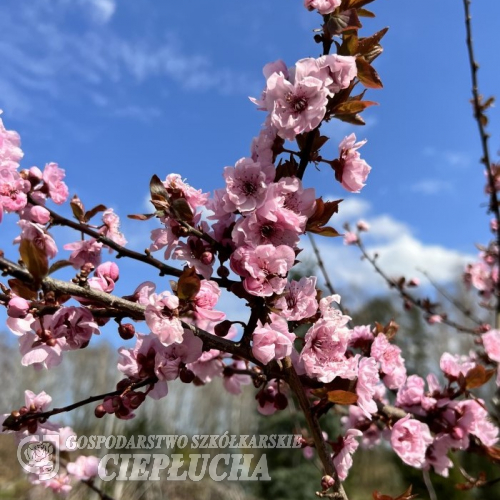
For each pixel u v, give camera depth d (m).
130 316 0.27
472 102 0.64
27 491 1.01
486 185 0.75
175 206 0.29
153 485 1.07
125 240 0.34
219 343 0.28
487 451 0.39
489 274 0.91
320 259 0.57
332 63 0.28
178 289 0.26
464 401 0.39
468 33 0.60
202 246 0.30
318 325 0.29
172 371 0.28
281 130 0.28
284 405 0.36
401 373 0.39
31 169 0.31
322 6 0.29
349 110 0.29
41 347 0.27
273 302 0.28
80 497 0.88
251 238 0.28
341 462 0.32
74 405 0.29
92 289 0.25
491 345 0.50
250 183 0.28
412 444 0.36
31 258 0.23
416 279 0.83
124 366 0.30
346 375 0.29
